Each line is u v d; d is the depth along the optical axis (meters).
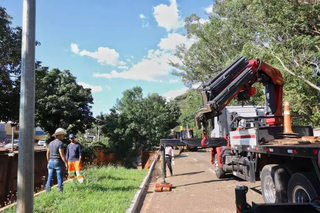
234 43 25.56
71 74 27.00
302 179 4.77
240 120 10.31
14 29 17.27
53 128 25.42
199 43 35.72
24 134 3.86
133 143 27.41
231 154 9.84
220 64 32.34
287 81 14.47
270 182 6.25
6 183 8.74
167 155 13.34
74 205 6.32
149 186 10.48
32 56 4.02
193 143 10.29
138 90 32.34
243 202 3.13
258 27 14.92
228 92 7.18
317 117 14.20
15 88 17.59
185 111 42.22
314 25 14.53
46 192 7.56
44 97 23.94
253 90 8.24
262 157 6.84
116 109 29.41
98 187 8.51
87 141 24.44
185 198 8.16
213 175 12.65
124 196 7.50
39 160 11.13
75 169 8.81
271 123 8.38
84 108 26.95
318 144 4.99
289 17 13.87
